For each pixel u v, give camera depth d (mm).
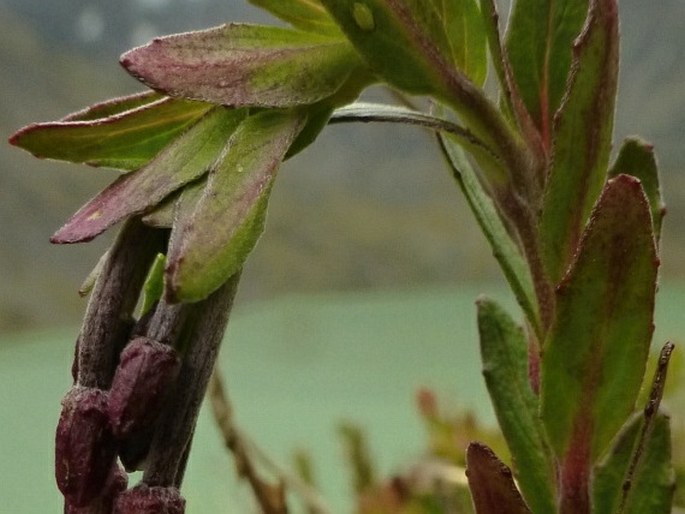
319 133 93
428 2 94
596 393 91
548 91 102
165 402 84
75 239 85
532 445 101
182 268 81
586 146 93
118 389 82
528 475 101
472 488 92
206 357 84
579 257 88
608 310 89
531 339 104
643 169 100
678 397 170
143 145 95
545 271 95
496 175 99
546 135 102
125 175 88
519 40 103
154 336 83
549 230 95
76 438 82
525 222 99
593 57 91
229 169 86
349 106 95
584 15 102
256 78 90
